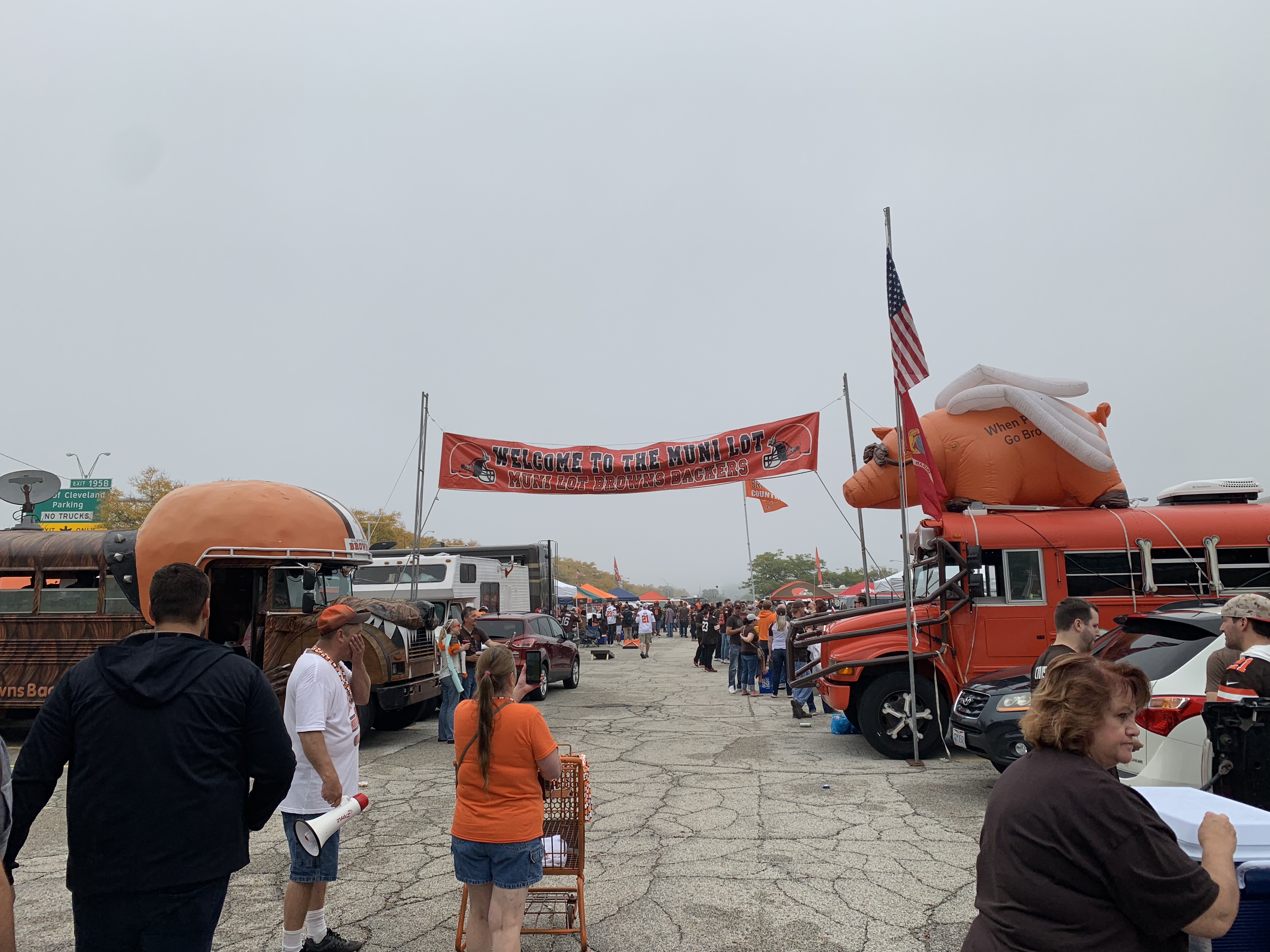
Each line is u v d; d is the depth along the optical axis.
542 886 5.42
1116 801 2.13
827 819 6.96
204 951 2.82
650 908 5.06
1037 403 9.77
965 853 6.04
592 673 22.19
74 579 11.03
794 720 12.75
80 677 2.82
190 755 2.77
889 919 4.85
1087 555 9.43
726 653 21.59
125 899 2.69
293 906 4.22
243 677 2.94
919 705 9.58
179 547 9.85
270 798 2.98
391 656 11.58
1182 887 2.04
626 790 8.14
